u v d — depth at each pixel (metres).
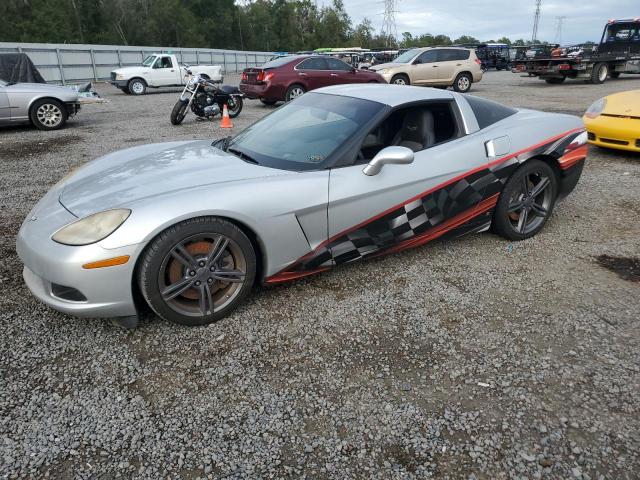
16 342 2.56
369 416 2.07
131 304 2.49
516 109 4.07
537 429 1.99
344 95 3.56
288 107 3.76
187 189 2.61
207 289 2.65
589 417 2.05
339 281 3.24
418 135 3.30
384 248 3.23
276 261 2.82
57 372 2.33
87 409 2.10
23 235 2.58
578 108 11.08
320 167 2.96
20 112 9.47
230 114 11.51
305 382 2.28
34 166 6.57
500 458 1.86
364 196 2.98
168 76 20.02
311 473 1.79
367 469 1.81
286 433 1.98
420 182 3.17
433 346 2.54
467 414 2.07
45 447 1.89
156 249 2.44
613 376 2.29
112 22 60.38
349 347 2.54
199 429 2.00
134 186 2.71
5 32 49.06
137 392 2.21
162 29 64.75
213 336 2.62
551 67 18.20
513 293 3.09
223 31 75.19
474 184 3.43
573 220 4.37
